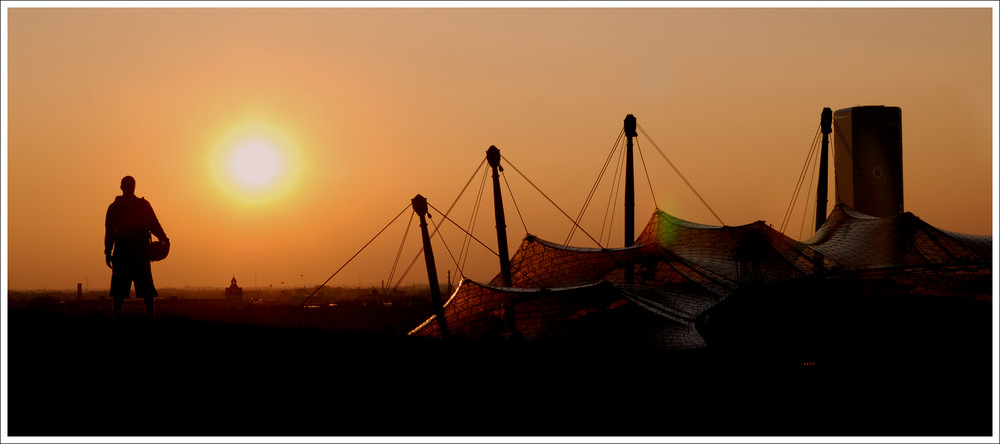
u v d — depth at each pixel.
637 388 35.56
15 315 34.78
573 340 51.25
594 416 31.02
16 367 29.03
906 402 35.00
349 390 30.95
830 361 46.00
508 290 55.84
